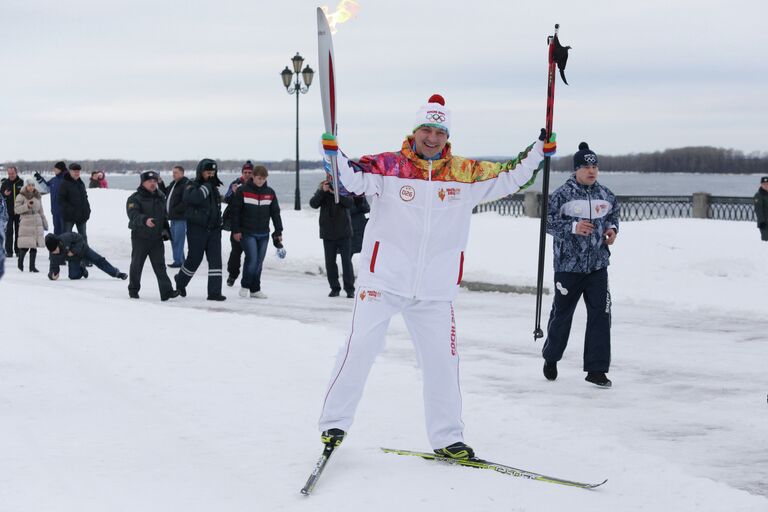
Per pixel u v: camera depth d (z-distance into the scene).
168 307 12.98
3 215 7.04
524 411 7.07
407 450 5.81
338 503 4.72
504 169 5.41
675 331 11.59
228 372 8.22
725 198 26.69
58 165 19.16
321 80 4.91
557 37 5.54
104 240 24.08
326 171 5.12
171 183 19.75
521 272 16.31
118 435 6.04
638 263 16.09
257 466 5.39
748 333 11.42
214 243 14.32
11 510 4.56
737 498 4.93
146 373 8.08
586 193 8.22
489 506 4.69
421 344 5.47
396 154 5.29
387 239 5.30
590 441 6.15
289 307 13.59
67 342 9.54
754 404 7.68
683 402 7.74
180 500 4.76
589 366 8.28
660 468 5.52
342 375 5.33
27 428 6.19
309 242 21.50
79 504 4.66
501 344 10.61
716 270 15.64
